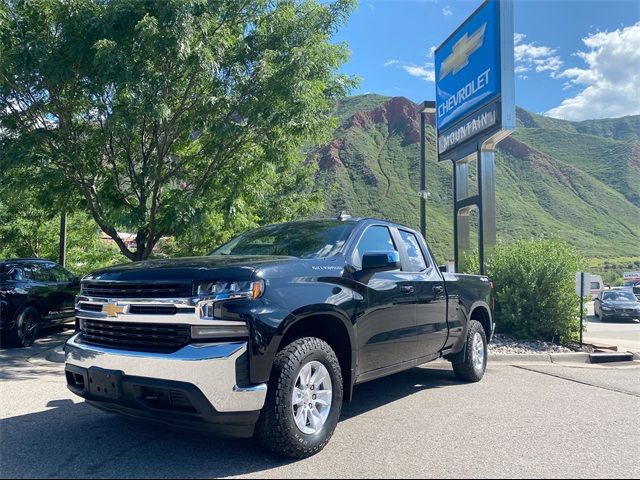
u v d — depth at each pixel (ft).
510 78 34.58
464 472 13.10
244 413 12.33
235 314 12.53
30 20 29.55
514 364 29.55
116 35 29.01
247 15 32.81
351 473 12.88
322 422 14.10
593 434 16.31
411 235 21.02
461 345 22.95
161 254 47.73
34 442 14.85
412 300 18.71
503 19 34.73
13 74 28.76
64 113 30.91
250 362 12.44
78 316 14.94
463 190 41.78
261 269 13.43
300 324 14.74
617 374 26.84
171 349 12.65
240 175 33.35
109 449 14.29
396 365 18.12
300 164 53.88
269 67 31.04
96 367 13.43
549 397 21.25
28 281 34.45
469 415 18.31
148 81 29.07
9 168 29.66
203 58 28.55
